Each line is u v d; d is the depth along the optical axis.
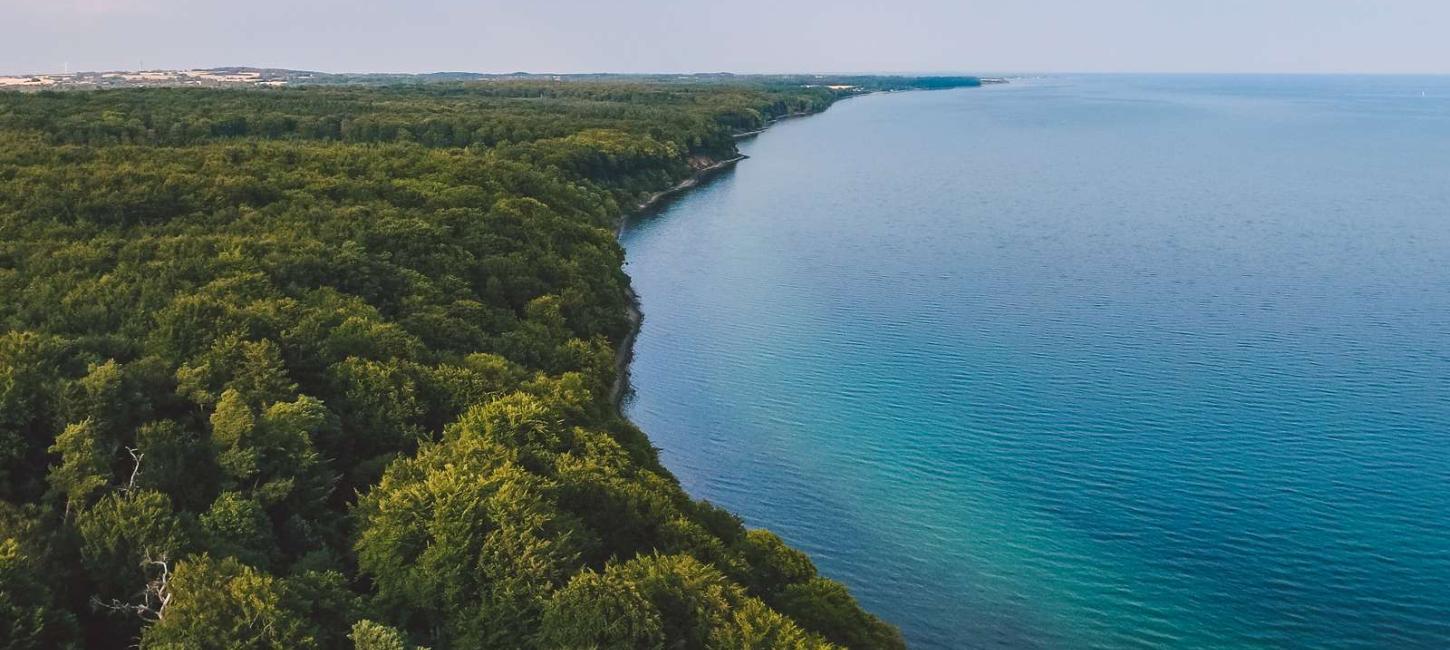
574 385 63.34
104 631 37.50
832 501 66.56
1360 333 96.94
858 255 134.25
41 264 68.94
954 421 78.25
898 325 102.94
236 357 52.28
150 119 157.00
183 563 36.66
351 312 64.38
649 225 157.25
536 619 38.47
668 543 45.31
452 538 39.62
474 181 113.06
